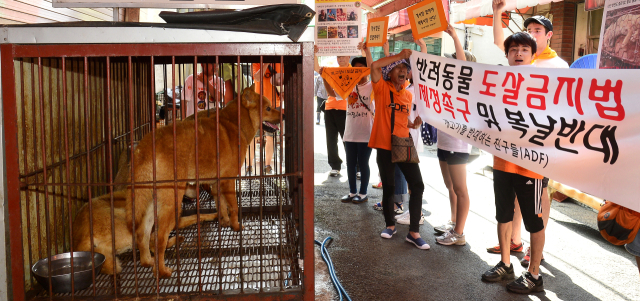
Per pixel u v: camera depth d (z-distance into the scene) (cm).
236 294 210
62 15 320
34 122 202
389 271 326
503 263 315
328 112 630
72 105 248
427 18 333
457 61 296
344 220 456
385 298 282
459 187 375
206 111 319
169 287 226
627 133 215
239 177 211
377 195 566
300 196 249
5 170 195
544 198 322
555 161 246
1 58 191
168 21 207
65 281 207
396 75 364
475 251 371
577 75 234
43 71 233
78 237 239
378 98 380
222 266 256
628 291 295
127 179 244
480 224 442
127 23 194
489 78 279
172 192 246
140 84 374
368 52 395
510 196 302
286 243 288
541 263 342
